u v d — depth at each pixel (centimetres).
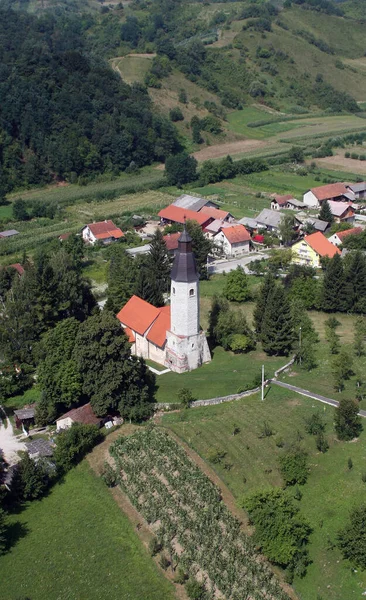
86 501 7494
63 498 7600
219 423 8600
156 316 10769
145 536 6869
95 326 8919
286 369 10212
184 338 10012
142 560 6581
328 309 12662
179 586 6244
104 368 8856
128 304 11475
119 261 14650
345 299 12519
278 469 7619
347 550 6391
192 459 7888
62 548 6819
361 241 15788
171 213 19400
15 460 8250
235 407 9031
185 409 9100
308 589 6212
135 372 9012
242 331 11081
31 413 9169
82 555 6700
